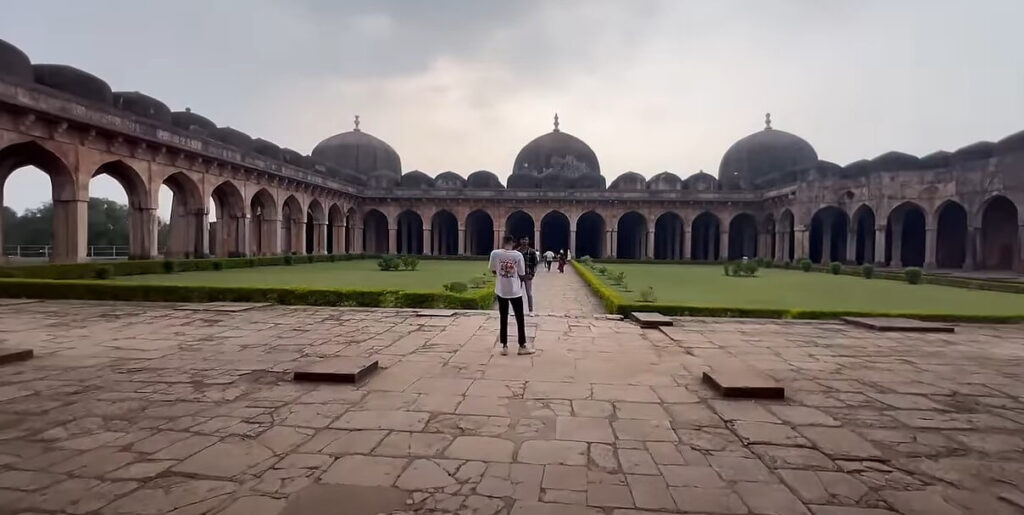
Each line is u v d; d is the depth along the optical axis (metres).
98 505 2.42
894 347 6.34
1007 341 6.80
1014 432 3.50
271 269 20.52
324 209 30.28
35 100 13.79
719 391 4.24
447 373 4.82
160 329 7.09
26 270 12.75
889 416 3.80
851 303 11.07
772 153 36.41
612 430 3.44
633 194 34.16
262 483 2.65
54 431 3.32
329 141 38.78
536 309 10.34
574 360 5.39
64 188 15.22
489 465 2.89
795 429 3.51
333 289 9.63
